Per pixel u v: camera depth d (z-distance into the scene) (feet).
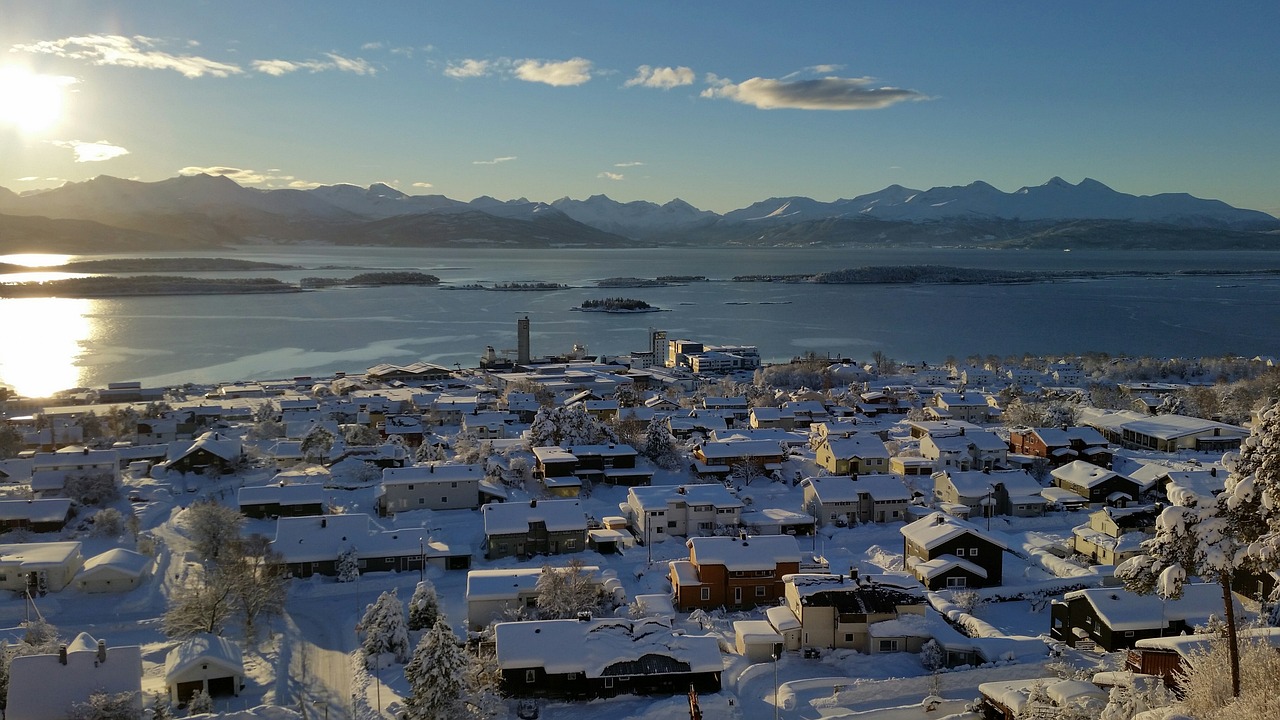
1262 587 174.70
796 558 226.17
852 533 292.81
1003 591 231.91
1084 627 190.70
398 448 384.27
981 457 370.53
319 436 379.35
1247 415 470.80
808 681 174.70
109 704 142.51
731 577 223.51
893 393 574.97
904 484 315.78
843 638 195.11
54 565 230.27
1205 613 181.88
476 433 444.14
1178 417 435.94
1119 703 112.47
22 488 318.65
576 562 217.56
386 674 177.78
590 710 163.84
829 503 303.07
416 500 307.17
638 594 231.09
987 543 242.37
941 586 237.04
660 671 168.55
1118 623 180.96
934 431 389.19
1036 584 236.22
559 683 168.35
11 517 273.95
